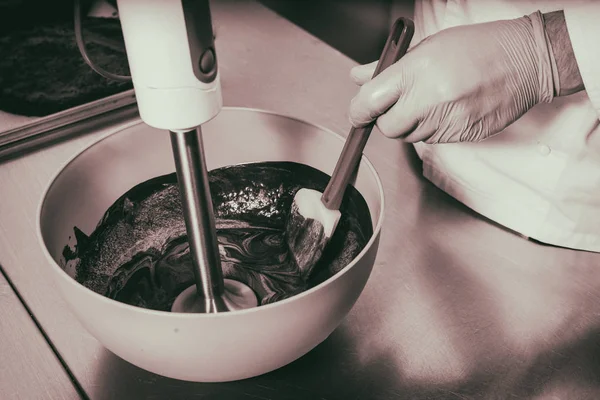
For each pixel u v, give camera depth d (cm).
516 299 72
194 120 51
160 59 48
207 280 61
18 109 90
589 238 79
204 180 55
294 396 62
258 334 53
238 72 105
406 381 64
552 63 69
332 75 106
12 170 85
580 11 67
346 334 68
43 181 84
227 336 52
